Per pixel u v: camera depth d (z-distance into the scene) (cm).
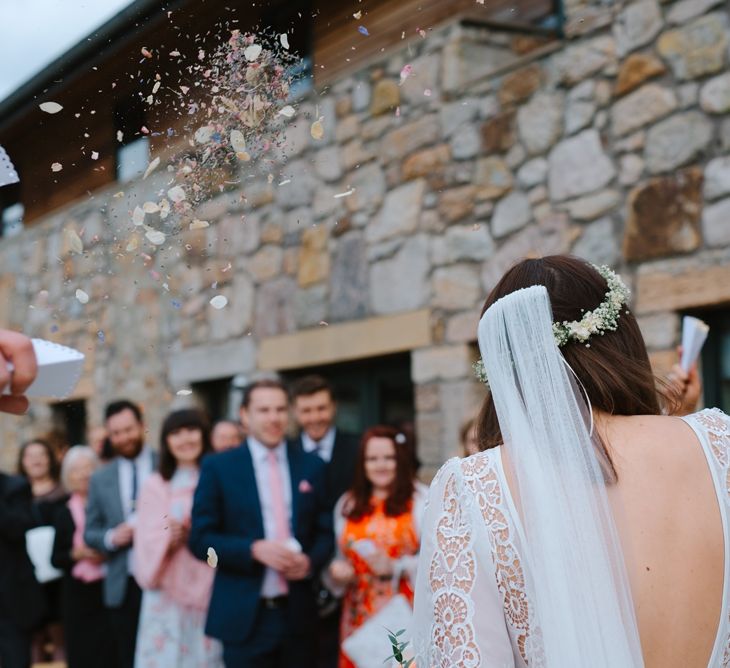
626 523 144
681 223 457
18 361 142
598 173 496
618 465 149
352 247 645
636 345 162
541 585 139
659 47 469
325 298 666
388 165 618
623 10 485
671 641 140
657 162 469
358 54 610
